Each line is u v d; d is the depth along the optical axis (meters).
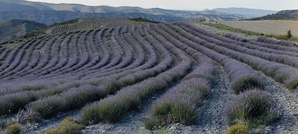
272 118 6.78
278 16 176.00
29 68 34.38
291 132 6.01
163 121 7.41
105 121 7.98
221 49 30.61
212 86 14.26
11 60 42.06
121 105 8.67
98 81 14.37
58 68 32.81
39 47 50.03
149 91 12.15
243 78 11.94
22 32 164.38
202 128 6.88
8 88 13.43
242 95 7.52
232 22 63.62
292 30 45.50
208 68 18.42
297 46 30.22
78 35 60.97
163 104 7.91
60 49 48.28
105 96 11.95
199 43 38.81
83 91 11.09
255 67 20.14
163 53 33.91
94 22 109.69
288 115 7.41
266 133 5.99
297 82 11.75
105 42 52.09
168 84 15.45
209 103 10.07
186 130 6.73
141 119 8.33
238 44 34.97
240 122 6.47
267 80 15.08
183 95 8.72
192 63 27.03
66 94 10.50
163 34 51.06
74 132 6.84
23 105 10.20
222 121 7.44
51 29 99.56
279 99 9.95
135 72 19.31
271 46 30.92
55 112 9.45
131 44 46.31
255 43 34.50
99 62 34.81
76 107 10.46
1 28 183.25
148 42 46.38
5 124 8.00
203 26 56.81
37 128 7.80
